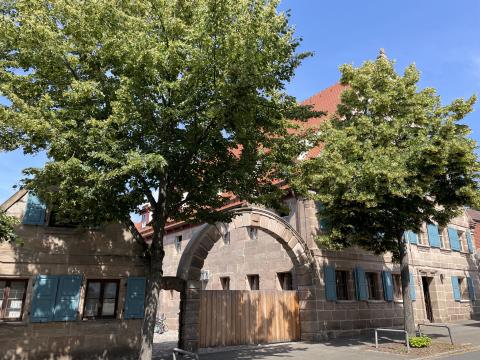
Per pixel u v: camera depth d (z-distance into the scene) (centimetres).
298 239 1608
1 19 786
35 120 712
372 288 1895
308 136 1067
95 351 1101
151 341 875
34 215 1105
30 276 1069
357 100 1417
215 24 768
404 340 1410
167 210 969
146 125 843
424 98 1295
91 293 1152
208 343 1331
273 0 800
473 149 1197
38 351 1030
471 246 2573
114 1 830
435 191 1280
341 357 1154
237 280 2022
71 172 743
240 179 954
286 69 909
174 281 1268
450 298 2259
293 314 1578
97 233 1180
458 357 1112
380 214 1338
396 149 1223
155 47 781
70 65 842
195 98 828
